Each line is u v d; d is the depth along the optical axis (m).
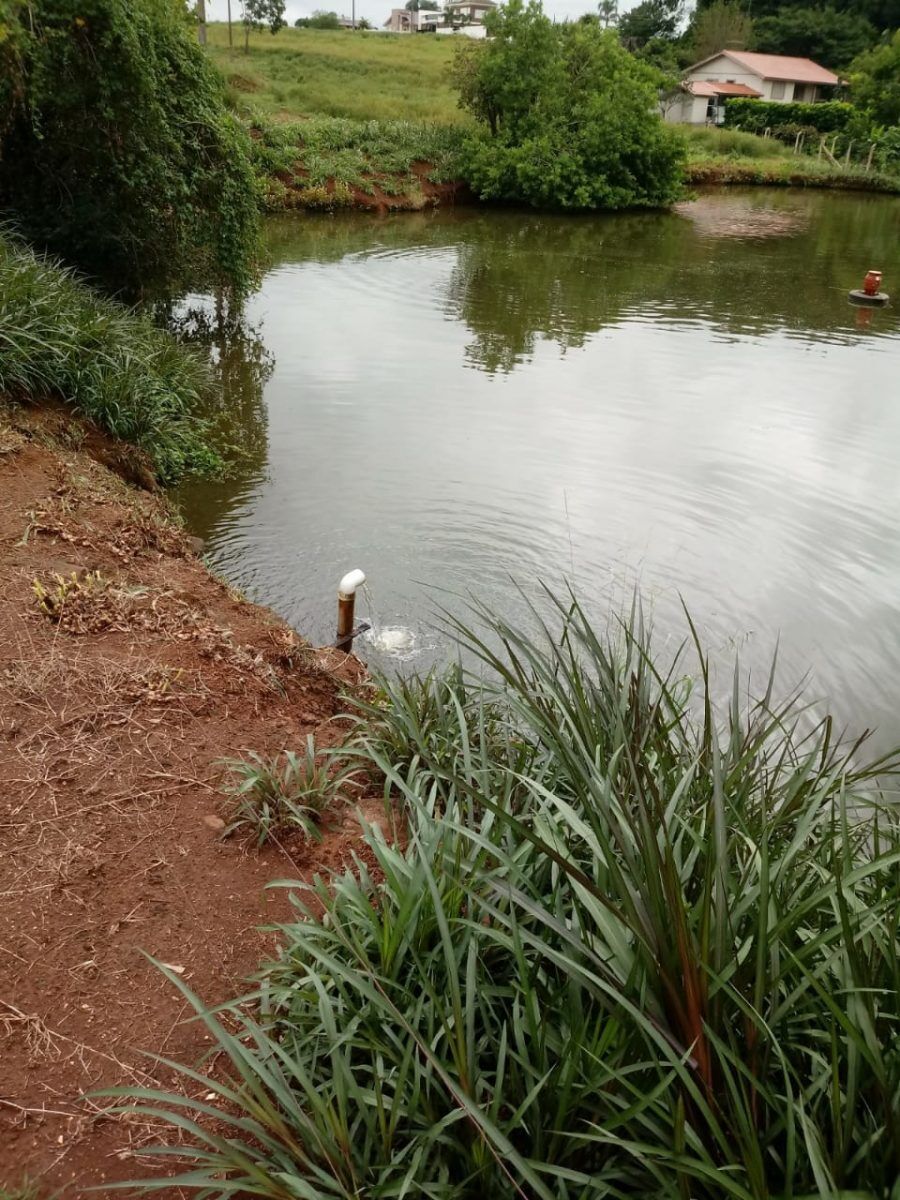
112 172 10.55
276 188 24.73
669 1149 1.60
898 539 7.65
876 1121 1.61
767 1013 1.76
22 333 6.88
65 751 3.16
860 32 63.03
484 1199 1.73
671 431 10.03
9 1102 2.00
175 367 9.25
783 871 1.92
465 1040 1.86
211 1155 1.68
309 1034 2.02
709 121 51.56
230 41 39.97
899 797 4.39
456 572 6.77
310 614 6.03
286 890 2.70
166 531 5.71
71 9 9.47
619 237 24.30
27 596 4.09
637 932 1.64
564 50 29.84
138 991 2.31
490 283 17.66
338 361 12.04
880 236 25.88
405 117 31.22
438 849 2.26
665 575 6.92
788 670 5.84
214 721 3.50
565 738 2.35
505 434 9.72
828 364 13.01
